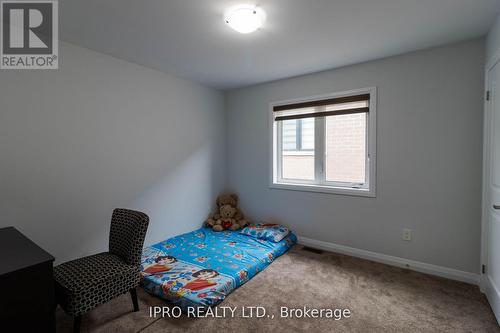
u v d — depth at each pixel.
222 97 4.11
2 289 1.27
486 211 2.15
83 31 2.12
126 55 2.64
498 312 1.82
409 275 2.55
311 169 3.44
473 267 2.38
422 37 2.26
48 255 1.47
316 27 2.07
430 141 2.53
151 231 3.10
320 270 2.66
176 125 3.37
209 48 2.47
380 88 2.77
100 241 2.60
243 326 1.81
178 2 1.71
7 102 2.01
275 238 3.20
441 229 2.51
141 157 2.97
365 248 2.96
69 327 1.81
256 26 1.94
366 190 2.93
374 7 1.79
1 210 1.99
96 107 2.54
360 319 1.88
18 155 2.06
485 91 2.15
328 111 3.18
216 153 4.01
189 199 3.58
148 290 2.24
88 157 2.49
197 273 2.37
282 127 3.68
